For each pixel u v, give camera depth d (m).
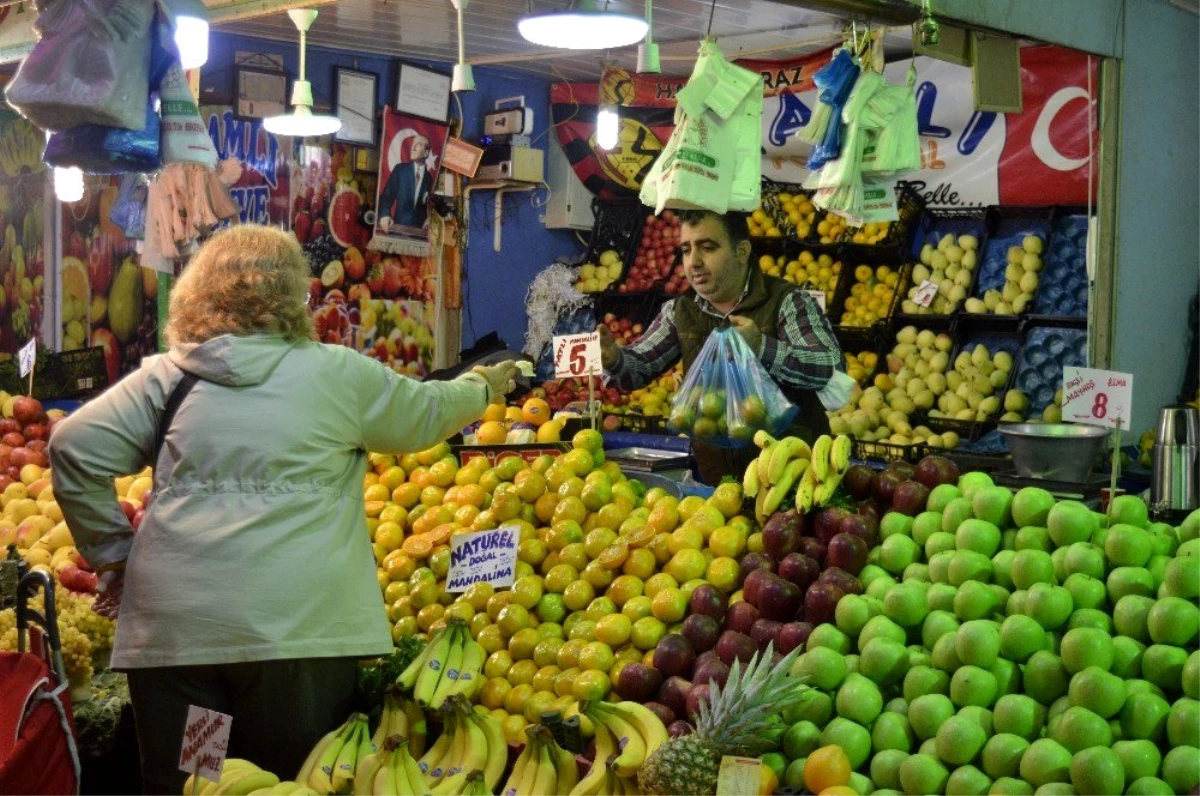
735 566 3.14
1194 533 2.73
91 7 3.18
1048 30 4.86
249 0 5.00
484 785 2.56
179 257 5.76
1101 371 3.36
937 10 4.18
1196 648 2.44
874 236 7.23
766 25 6.17
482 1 5.90
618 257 8.27
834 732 2.53
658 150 8.01
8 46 5.10
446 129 7.88
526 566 3.49
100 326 7.47
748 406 3.91
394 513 3.97
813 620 2.82
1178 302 6.35
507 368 3.40
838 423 6.93
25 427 5.48
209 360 2.79
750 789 2.31
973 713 2.45
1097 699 2.32
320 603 2.79
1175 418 4.27
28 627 3.22
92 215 7.41
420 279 7.94
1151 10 5.88
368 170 7.61
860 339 7.32
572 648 3.11
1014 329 6.86
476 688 3.10
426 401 3.07
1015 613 2.63
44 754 2.45
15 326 7.82
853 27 4.43
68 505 2.85
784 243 7.57
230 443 2.76
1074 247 6.66
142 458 2.88
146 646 2.71
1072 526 2.73
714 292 4.32
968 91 6.85
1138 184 5.91
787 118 7.41
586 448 3.85
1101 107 5.48
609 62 7.62
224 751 2.29
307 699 2.81
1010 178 6.77
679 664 2.89
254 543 2.73
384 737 2.92
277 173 7.22
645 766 2.41
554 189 8.47
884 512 3.22
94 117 3.19
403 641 3.24
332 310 7.52
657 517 3.35
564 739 2.75
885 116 4.43
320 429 2.84
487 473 3.98
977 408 6.72
